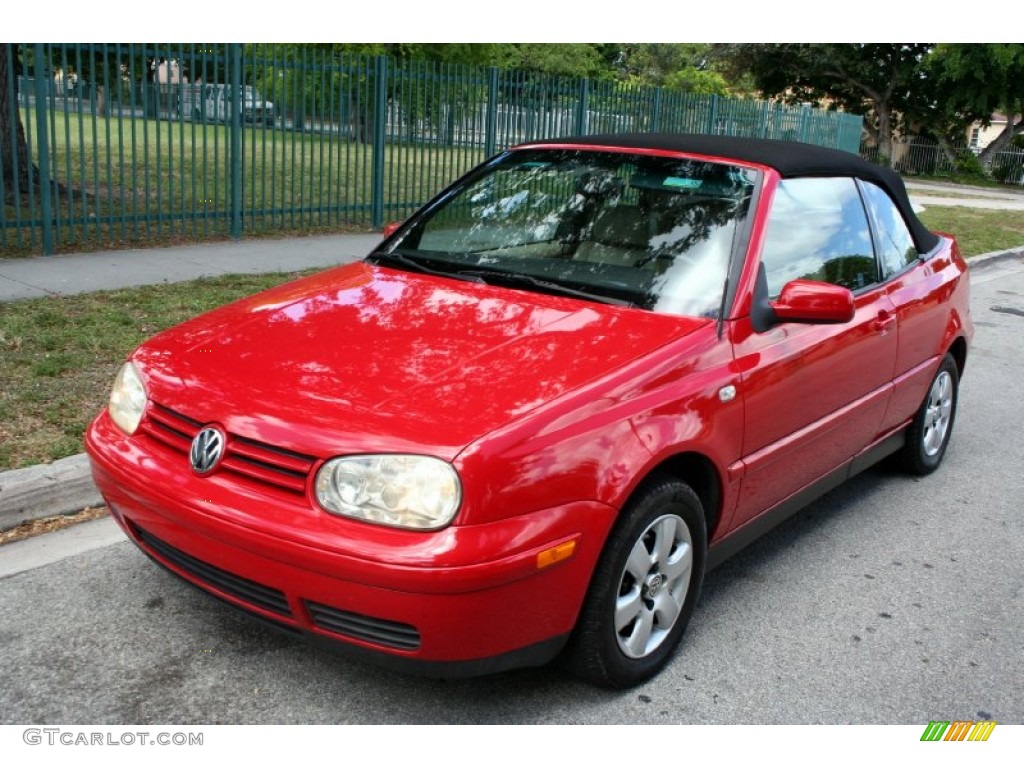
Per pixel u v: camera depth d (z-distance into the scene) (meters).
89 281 8.19
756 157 4.17
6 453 4.47
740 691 3.33
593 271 3.81
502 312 3.53
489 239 4.17
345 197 12.70
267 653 3.36
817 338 3.96
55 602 3.60
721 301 3.59
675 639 3.43
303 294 3.83
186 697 3.10
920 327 4.93
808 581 4.23
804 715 3.22
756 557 4.46
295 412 2.87
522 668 3.20
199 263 9.42
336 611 2.76
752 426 3.57
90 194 12.77
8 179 11.75
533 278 3.83
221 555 2.86
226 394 3.02
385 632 2.73
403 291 3.78
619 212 4.04
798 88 48.31
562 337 3.32
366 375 3.05
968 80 42.50
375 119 12.85
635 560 3.13
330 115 12.25
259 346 3.30
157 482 2.98
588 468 2.87
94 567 3.88
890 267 4.84
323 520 2.71
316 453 2.75
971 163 46.31
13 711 2.98
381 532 2.65
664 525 3.23
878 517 5.02
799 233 4.09
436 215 4.46
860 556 4.53
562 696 3.22
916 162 48.12
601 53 56.62
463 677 2.81
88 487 4.38
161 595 3.69
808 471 4.16
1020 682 3.53
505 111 14.83
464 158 14.35
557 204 4.20
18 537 4.09
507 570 2.67
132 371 3.37
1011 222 20.84
